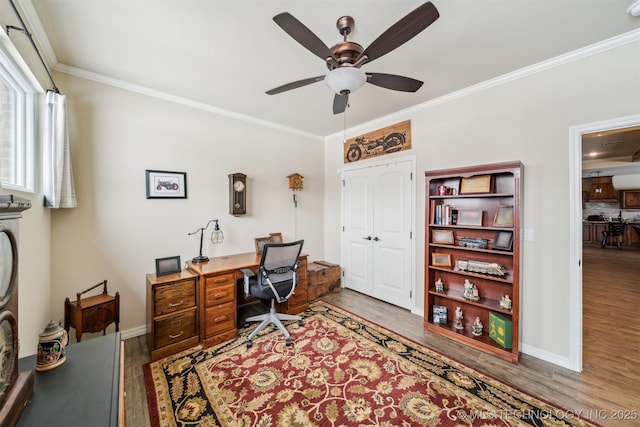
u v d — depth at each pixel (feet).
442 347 7.66
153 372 6.46
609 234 23.99
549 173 7.06
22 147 5.57
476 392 5.75
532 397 5.60
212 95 9.05
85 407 2.68
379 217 11.75
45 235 6.30
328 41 6.05
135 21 5.35
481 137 8.32
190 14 5.18
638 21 5.40
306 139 13.61
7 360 2.54
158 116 8.77
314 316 9.87
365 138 12.24
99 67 7.21
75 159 7.29
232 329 8.32
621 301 10.89
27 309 5.10
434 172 8.66
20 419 2.48
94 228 7.62
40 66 5.63
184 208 9.39
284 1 4.83
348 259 13.32
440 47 6.30
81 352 3.68
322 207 14.48
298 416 5.09
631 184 22.94
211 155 10.07
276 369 6.56
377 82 5.69
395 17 5.27
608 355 7.12
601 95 6.27
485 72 7.57
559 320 6.90
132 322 8.29
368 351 7.39
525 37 5.95
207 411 5.22
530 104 7.34
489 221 8.25
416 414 5.13
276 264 8.28
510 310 7.33
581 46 6.32
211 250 10.09
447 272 9.25
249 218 11.30
